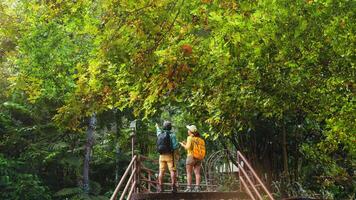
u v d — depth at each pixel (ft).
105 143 84.79
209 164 50.70
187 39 27.71
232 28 27.20
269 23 27.12
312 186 46.62
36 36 60.29
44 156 74.74
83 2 30.86
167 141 37.83
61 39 60.34
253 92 36.60
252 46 29.68
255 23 26.71
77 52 61.00
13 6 67.05
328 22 26.94
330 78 32.48
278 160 46.39
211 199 36.04
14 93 73.56
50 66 61.05
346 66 31.09
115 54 20.20
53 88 62.59
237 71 33.68
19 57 68.13
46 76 61.41
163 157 37.83
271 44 30.53
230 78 34.12
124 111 77.41
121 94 31.22
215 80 34.04
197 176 40.34
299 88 35.63
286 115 43.21
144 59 21.68
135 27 21.11
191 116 46.16
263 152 46.24
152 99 25.76
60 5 32.45
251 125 40.50
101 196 76.43
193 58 25.21
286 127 46.06
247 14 26.25
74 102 26.96
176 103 44.04
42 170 79.41
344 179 42.32
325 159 42.01
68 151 76.89
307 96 36.70
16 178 70.79
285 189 43.55
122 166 82.23
